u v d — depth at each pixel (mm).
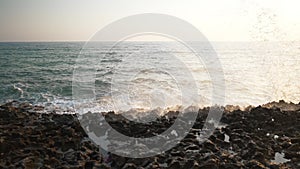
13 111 10352
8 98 15148
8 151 6742
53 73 26828
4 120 9352
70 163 6348
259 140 7457
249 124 8727
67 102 13594
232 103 13148
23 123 9141
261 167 5871
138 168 5980
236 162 6176
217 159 6191
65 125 8750
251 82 18062
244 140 7480
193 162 6051
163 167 6086
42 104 13305
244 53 38125
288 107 11008
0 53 60219
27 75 25469
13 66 33812
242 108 11109
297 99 14250
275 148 7043
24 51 68375
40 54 56750
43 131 8188
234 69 23875
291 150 6941
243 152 6789
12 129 8227
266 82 17844
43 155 6664
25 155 6508
